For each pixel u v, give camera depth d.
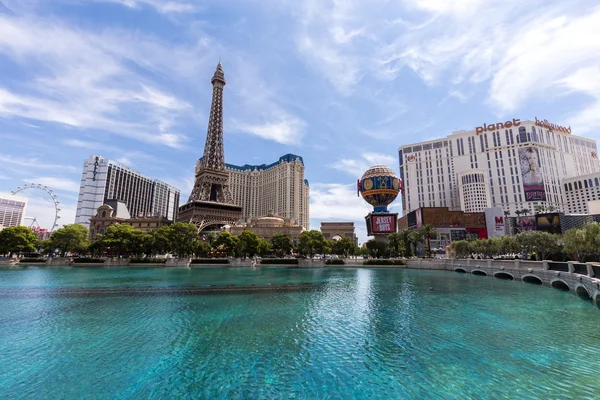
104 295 45.06
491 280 66.31
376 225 123.25
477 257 113.50
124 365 19.95
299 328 28.20
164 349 22.70
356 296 45.25
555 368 19.67
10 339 24.78
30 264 105.00
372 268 105.00
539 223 122.25
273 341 24.58
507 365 20.11
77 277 69.31
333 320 31.09
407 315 33.22
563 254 79.94
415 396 16.31
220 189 185.88
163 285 56.06
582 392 16.70
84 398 16.00
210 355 21.62
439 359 21.09
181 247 107.00
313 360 20.88
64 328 27.78
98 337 25.33
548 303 39.59
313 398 16.09
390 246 121.00
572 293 46.62
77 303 39.03
